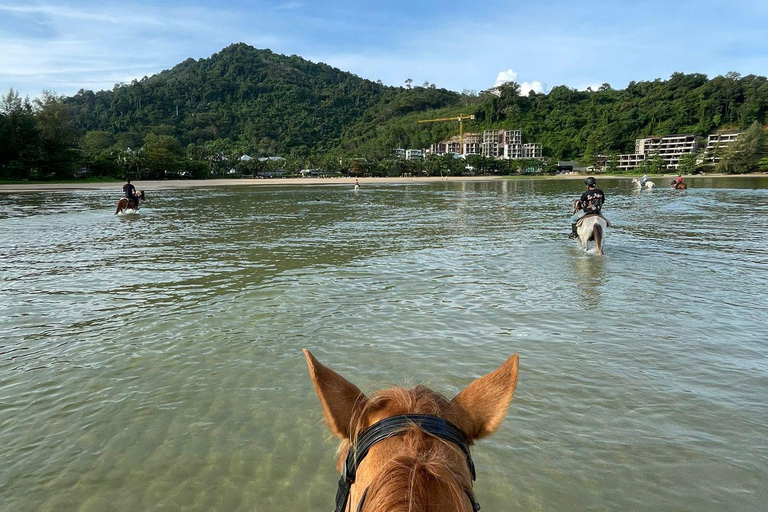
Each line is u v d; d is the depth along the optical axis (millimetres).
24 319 8203
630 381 5926
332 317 8289
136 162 104375
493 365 6363
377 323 8000
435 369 6227
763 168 137250
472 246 15695
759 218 23969
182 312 8562
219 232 19344
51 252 14438
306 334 7484
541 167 193375
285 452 4484
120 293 9805
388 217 26094
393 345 7043
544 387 5766
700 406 5324
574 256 13867
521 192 57969
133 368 6297
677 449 4535
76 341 7223
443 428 1569
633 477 4137
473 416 1788
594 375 6086
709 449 4535
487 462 4348
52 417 5121
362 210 31047
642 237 17594
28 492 3975
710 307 8891
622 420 5043
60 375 6102
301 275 11406
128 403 5402
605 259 13406
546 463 4328
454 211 30172
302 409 5250
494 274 11555
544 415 5145
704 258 13508
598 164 197625
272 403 5383
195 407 5309
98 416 5137
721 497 3893
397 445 1455
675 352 6809
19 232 19062
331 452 4477
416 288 10227
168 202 38562
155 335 7457
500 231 19641
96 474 4199
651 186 51719
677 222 22422
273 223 22969
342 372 6121
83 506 3812
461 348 6945
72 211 28828
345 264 12727
